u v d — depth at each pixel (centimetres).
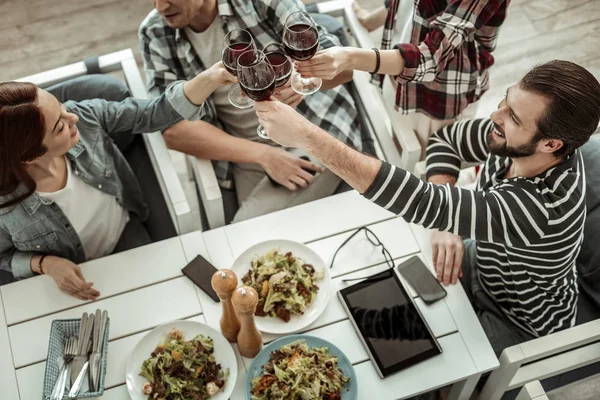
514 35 308
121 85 212
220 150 208
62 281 174
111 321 170
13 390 162
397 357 161
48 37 309
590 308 195
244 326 152
